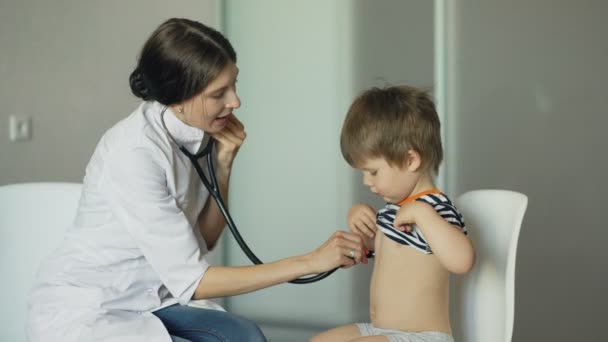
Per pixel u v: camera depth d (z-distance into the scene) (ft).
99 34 9.81
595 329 9.28
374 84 9.59
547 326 9.40
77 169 9.80
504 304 5.50
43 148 9.39
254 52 10.07
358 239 5.20
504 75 9.24
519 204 5.42
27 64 9.15
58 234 6.07
